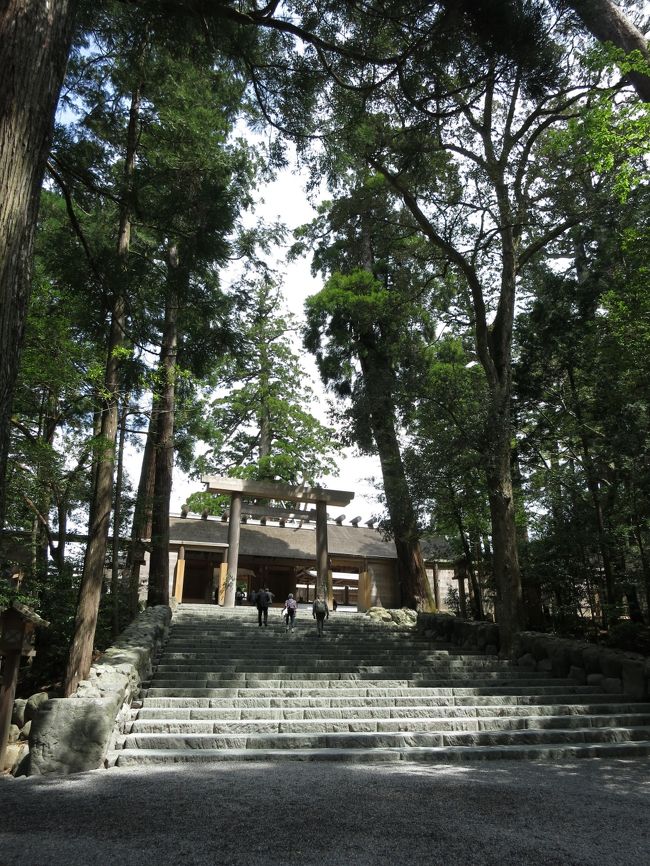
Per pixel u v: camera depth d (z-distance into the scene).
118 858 4.14
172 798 5.83
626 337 13.45
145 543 18.30
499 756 8.32
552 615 17.30
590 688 12.00
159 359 13.61
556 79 9.63
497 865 4.04
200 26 9.10
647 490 13.37
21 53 3.67
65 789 6.34
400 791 6.13
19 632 8.83
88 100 11.81
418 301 22.28
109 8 9.96
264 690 10.83
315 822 4.98
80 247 10.83
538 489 18.27
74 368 13.36
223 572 24.27
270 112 10.81
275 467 30.81
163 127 12.36
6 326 3.31
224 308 11.98
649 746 8.85
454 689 11.46
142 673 11.17
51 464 14.01
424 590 23.45
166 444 18.72
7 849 4.35
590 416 16.12
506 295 17.58
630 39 10.37
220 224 10.60
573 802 5.85
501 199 15.34
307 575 29.72
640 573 14.42
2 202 3.42
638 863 4.17
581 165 15.32
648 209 13.49
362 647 15.46
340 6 9.12
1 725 8.50
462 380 18.16
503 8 8.07
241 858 4.13
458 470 16.69
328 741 8.52
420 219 16.45
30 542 15.98
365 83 10.56
